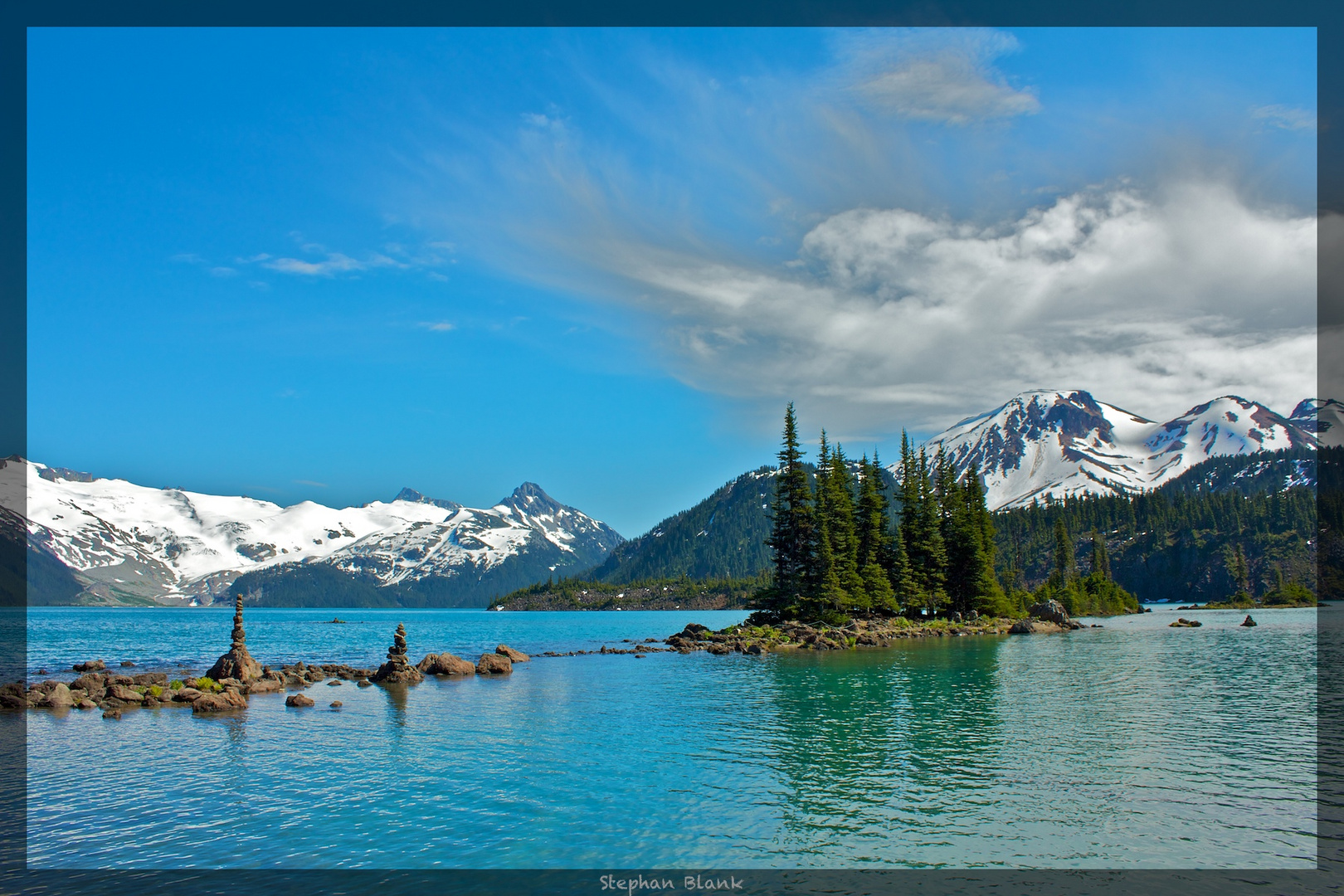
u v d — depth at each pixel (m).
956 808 26.12
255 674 56.72
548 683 58.31
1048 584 192.00
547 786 28.72
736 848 22.77
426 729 39.22
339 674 63.66
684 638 103.81
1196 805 26.42
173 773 30.72
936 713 43.06
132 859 22.00
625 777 29.80
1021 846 22.88
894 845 22.91
